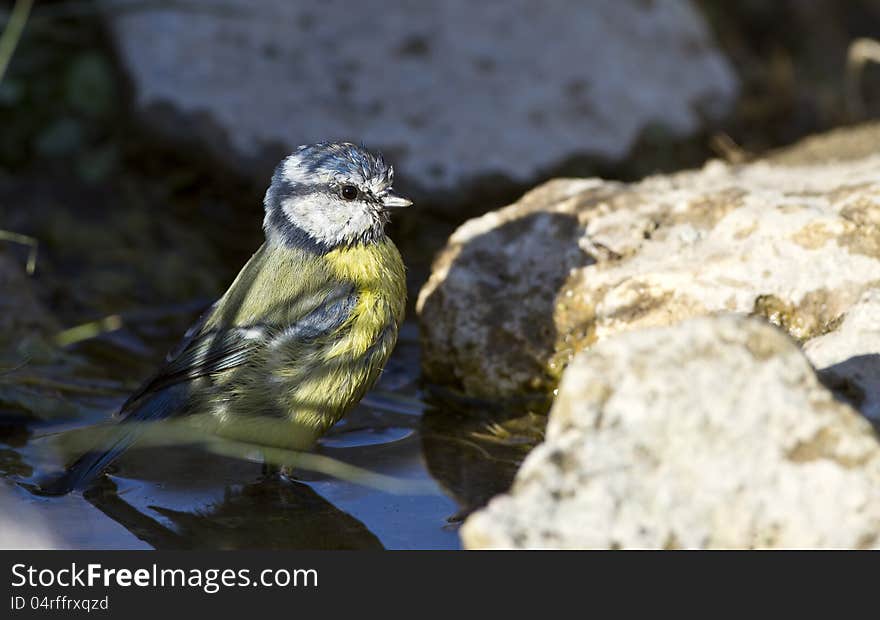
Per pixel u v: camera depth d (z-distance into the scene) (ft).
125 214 47.14
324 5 52.90
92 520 27.63
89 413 34.12
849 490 19.88
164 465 31.01
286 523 27.66
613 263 33.19
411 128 49.37
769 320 30.71
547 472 20.17
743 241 32.04
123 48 50.42
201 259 45.83
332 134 48.83
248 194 48.96
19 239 39.99
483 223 36.06
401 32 52.34
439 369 35.63
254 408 31.09
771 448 20.15
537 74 51.88
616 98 51.88
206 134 48.78
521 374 34.12
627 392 20.62
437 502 28.68
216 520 27.84
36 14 51.75
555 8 54.08
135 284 43.65
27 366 36.88
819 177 36.60
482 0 53.78
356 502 28.81
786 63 60.59
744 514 19.93
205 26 51.11
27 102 50.65
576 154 49.93
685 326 21.22
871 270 30.35
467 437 32.73
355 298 31.42
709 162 51.01
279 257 32.53
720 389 20.51
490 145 49.19
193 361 30.86
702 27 56.39
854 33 66.23
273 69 50.70
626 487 19.97
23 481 29.45
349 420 34.06
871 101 60.08
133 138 50.16
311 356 30.73
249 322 31.12
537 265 34.42
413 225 48.44
